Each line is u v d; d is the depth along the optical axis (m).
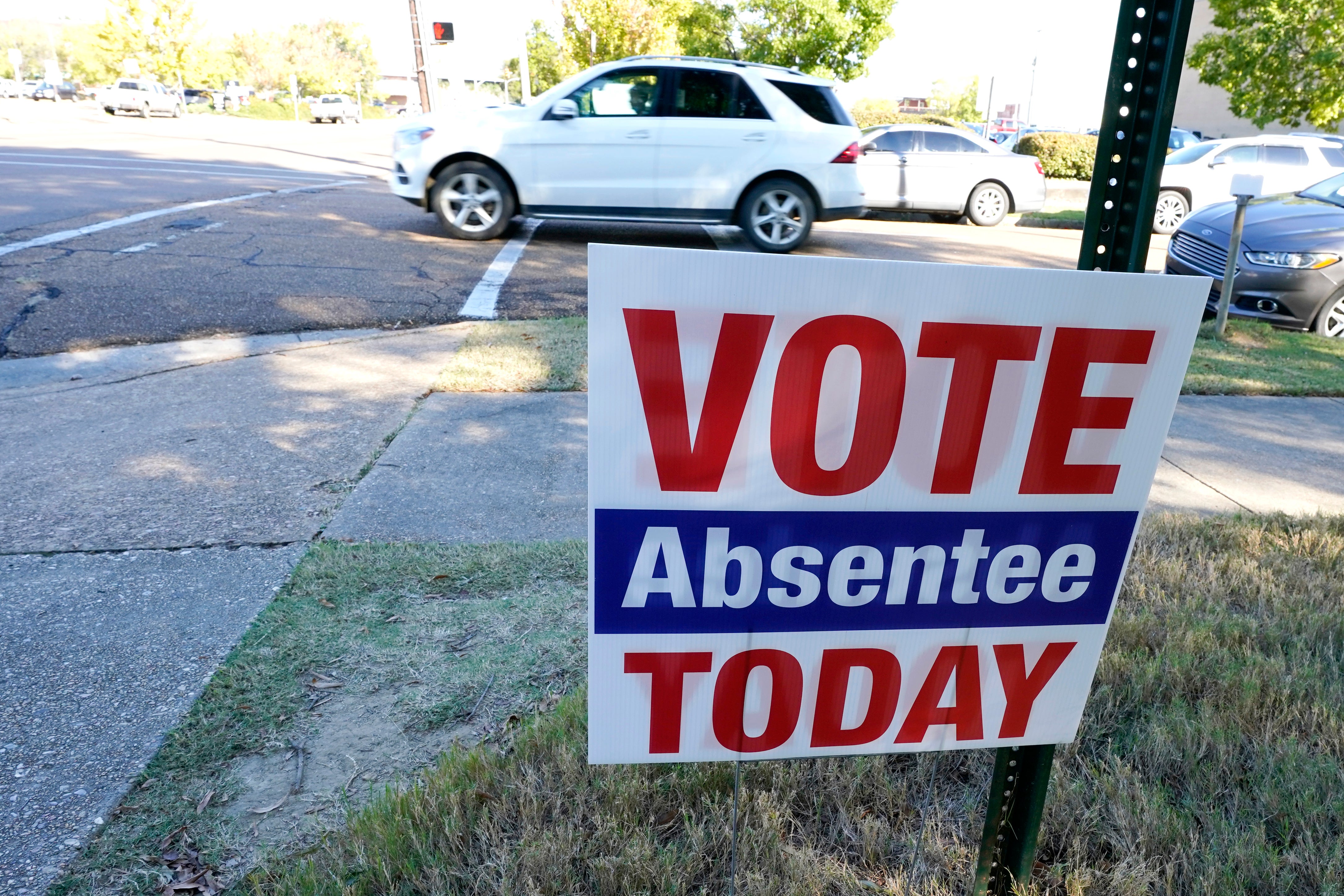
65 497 3.79
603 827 2.08
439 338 6.34
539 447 4.45
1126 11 1.40
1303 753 2.36
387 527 3.59
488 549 3.40
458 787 2.17
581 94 9.62
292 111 67.06
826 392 1.43
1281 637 2.93
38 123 28.78
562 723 2.38
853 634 1.60
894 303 1.39
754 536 1.51
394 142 9.97
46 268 7.65
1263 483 4.46
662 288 1.35
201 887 1.94
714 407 1.42
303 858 2.01
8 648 2.73
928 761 2.40
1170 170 14.82
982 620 1.61
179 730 2.41
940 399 1.45
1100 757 2.42
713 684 1.61
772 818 2.12
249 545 3.41
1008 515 1.54
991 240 12.84
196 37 65.94
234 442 4.43
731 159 9.70
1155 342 1.46
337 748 2.38
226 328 6.42
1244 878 1.99
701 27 25.72
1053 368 1.46
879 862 2.08
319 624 2.90
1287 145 14.92
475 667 2.71
